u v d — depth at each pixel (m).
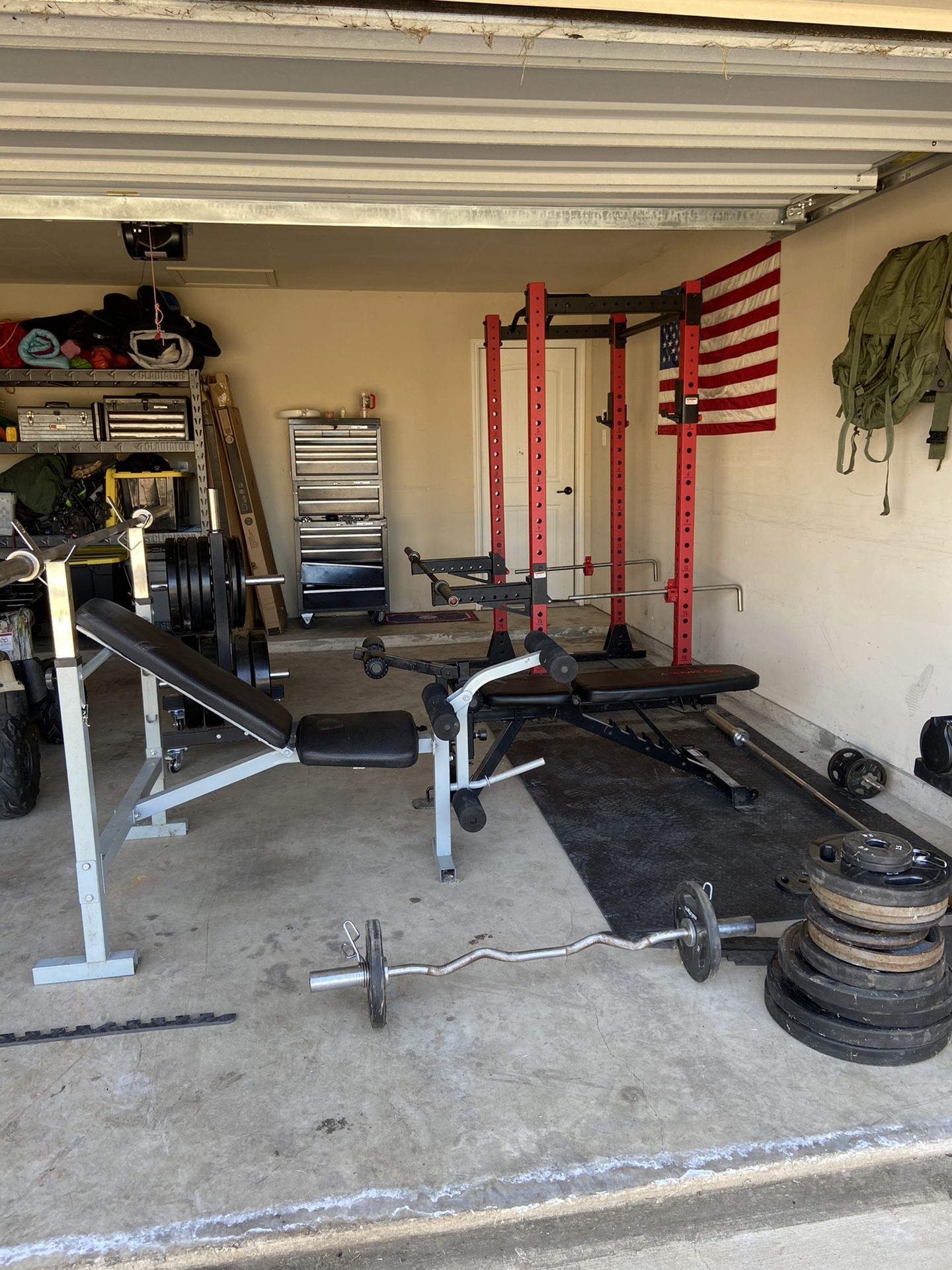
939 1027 1.92
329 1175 1.63
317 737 2.51
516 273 5.84
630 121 2.11
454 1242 1.55
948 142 2.30
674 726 4.22
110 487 5.76
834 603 3.70
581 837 3.06
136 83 1.84
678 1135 1.72
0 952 2.40
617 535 5.27
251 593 6.16
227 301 6.30
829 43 1.65
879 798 3.34
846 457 3.54
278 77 1.83
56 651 2.08
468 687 2.65
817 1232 1.56
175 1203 1.58
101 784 3.57
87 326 5.63
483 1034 2.04
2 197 2.58
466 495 6.90
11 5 1.45
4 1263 1.47
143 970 2.31
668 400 5.31
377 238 4.79
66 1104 1.83
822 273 3.63
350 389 6.57
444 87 1.91
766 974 2.20
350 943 2.18
